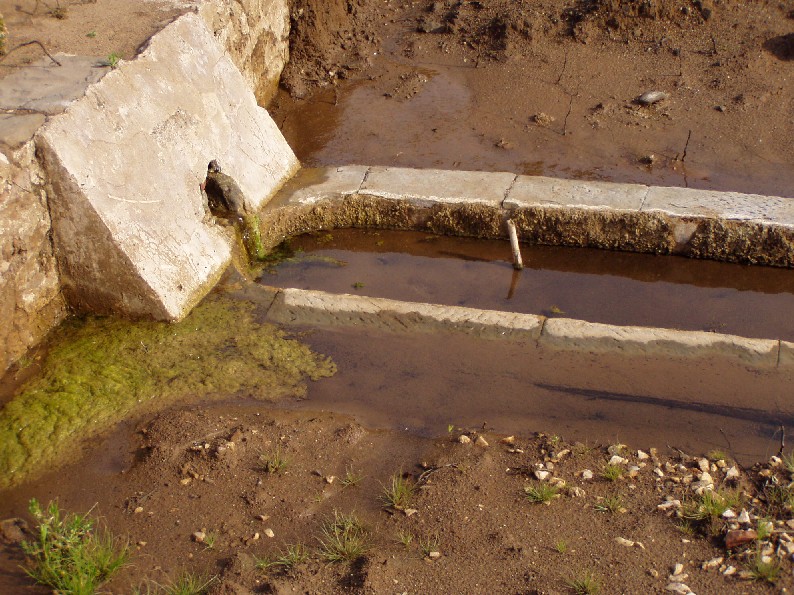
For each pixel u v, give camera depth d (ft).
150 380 16.02
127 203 16.51
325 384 16.02
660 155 19.26
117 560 14.23
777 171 18.86
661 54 21.33
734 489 14.69
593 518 14.48
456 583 14.01
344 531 14.49
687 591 13.83
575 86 20.88
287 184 18.71
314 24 21.98
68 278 16.62
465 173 18.61
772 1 21.71
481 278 17.65
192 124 17.56
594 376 15.96
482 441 15.28
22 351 16.25
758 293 17.34
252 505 14.76
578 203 17.92
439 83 21.29
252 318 16.76
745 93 20.31
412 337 16.48
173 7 18.72
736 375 15.88
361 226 18.49
